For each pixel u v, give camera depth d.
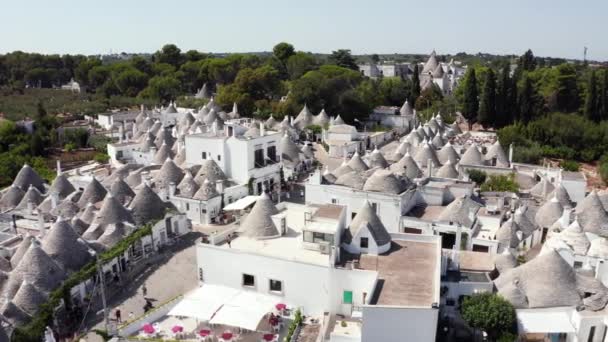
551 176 74.31
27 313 40.69
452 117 148.88
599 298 39.41
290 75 190.00
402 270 41.22
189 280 50.19
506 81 133.25
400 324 34.66
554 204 57.09
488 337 37.94
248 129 87.31
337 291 40.88
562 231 50.22
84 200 62.78
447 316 40.66
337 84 139.00
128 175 75.69
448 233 52.94
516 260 46.53
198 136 77.50
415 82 164.25
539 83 159.12
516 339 36.84
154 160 86.06
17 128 113.69
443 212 54.75
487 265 43.88
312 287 41.56
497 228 54.25
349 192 58.31
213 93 185.00
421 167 76.25
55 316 42.09
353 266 41.00
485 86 132.62
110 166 89.88
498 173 76.12
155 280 50.25
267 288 43.16
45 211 61.94
